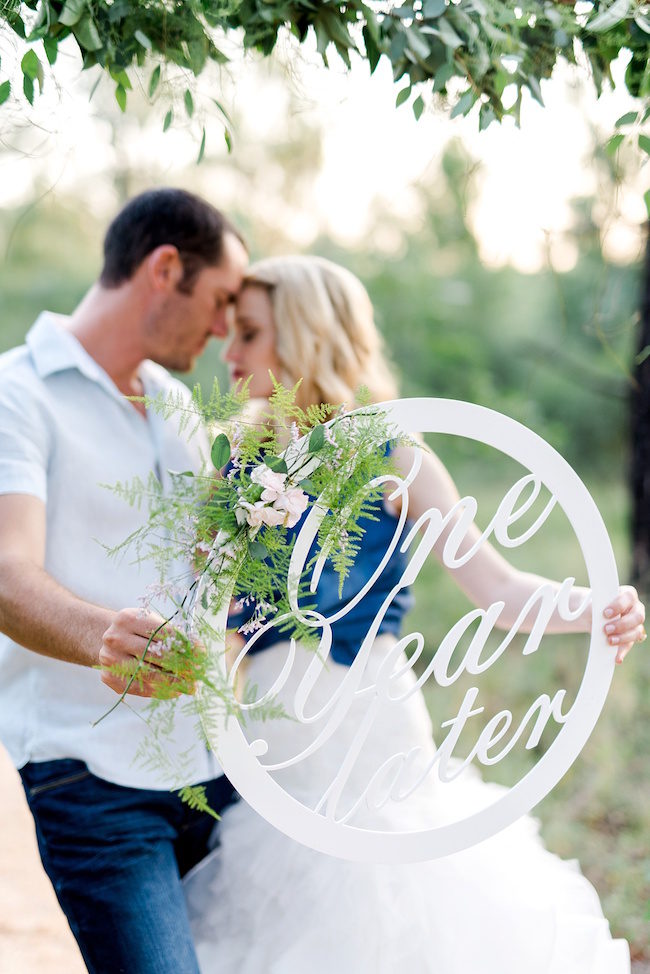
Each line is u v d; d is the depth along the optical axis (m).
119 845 1.99
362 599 2.15
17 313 9.66
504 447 1.82
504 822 1.84
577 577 6.27
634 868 3.10
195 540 1.62
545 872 2.24
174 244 2.31
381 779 1.84
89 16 1.78
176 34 1.87
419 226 9.52
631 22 1.94
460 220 8.43
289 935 2.01
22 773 2.05
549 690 4.50
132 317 2.33
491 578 2.11
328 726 1.78
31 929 2.67
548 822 3.45
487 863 2.11
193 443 2.34
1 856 2.93
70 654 1.76
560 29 1.95
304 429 1.68
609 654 1.86
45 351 2.18
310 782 2.11
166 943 1.92
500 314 11.98
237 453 1.62
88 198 8.32
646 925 2.83
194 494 1.62
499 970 1.97
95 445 2.17
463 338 9.74
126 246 2.33
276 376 2.47
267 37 1.96
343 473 1.63
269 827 2.14
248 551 1.61
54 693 2.05
